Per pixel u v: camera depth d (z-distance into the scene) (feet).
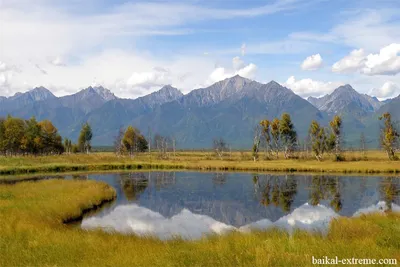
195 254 55.42
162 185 213.87
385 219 91.35
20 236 68.44
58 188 154.81
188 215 126.41
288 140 434.30
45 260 54.34
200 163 361.92
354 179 237.86
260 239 67.36
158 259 52.65
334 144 381.19
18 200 122.72
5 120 393.50
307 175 268.41
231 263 50.80
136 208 138.51
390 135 363.97
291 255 53.26
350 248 58.54
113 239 69.15
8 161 331.77
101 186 172.65
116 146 503.20
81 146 560.61
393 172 279.08
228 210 136.36
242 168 321.11
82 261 53.62
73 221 110.73
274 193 179.83
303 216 123.95
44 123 445.78
